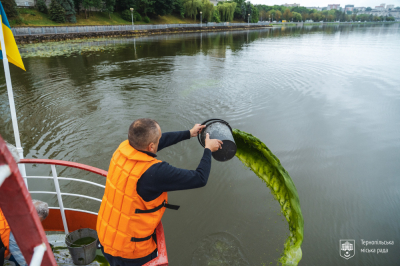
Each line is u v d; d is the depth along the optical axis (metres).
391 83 15.66
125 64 22.42
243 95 13.73
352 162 7.23
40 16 49.25
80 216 2.96
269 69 20.70
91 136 8.97
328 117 10.51
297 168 6.96
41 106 11.61
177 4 79.50
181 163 7.43
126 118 10.55
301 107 11.72
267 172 3.16
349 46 39.19
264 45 41.12
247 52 31.80
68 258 2.68
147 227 1.52
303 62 23.92
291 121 10.18
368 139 8.57
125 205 1.46
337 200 5.84
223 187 6.21
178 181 1.47
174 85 15.75
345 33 81.06
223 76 18.30
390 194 6.00
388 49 34.62
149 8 69.44
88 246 2.55
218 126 2.29
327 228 5.13
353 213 5.51
